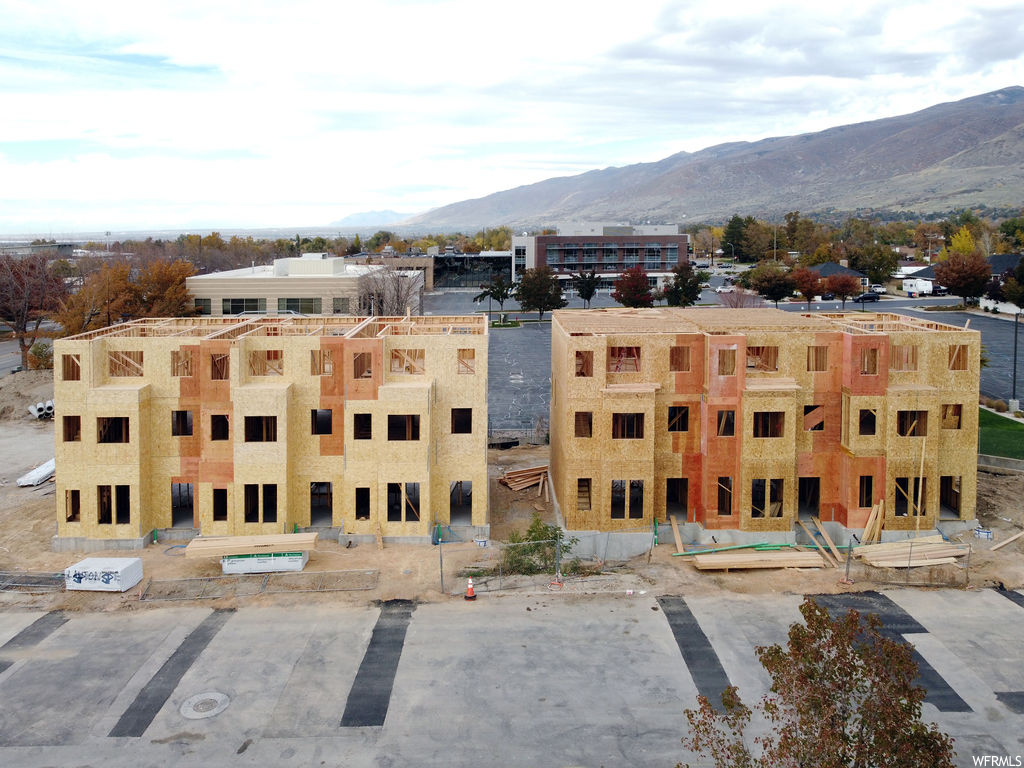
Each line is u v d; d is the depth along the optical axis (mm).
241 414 46562
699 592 42219
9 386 90188
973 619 39062
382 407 46594
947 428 49469
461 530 48938
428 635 37969
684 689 33531
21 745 29953
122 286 115688
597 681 34125
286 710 32156
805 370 48438
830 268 178625
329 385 48094
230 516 47156
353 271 130750
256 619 39500
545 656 36094
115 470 47344
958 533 49188
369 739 30406
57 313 120625
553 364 58438
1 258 132875
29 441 73000
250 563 44031
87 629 38594
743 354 46906
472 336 47969
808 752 19375
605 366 47125
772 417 48812
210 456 47281
